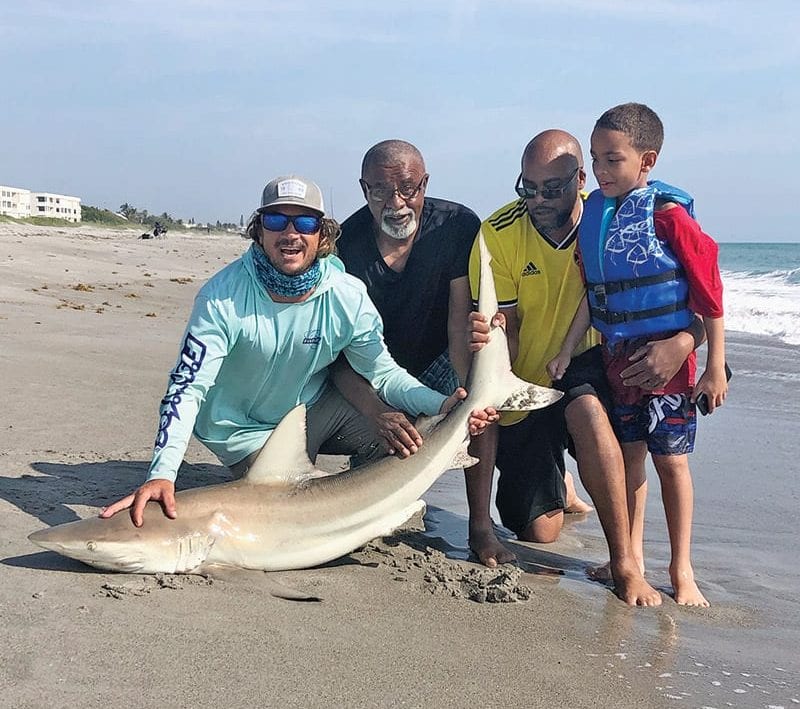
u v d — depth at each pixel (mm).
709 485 6520
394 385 4766
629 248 4316
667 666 3443
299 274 4293
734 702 3168
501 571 4402
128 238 68750
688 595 4266
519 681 3207
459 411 4414
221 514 4051
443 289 5047
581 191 4770
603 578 4520
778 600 4371
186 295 20188
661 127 4430
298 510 4184
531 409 4473
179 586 3781
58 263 24875
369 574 4250
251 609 3627
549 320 4793
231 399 4723
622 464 4242
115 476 5422
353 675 3127
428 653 3377
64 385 8086
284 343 4477
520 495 5164
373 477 4309
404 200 4793
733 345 15609
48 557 3982
